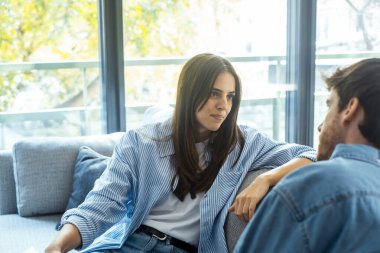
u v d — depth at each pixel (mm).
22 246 2141
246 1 3436
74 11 3006
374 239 786
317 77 3424
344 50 3359
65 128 3152
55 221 2441
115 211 1610
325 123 974
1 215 2539
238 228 1603
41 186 2486
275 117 3613
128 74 3146
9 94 3016
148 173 1676
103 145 2617
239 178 1714
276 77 3562
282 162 1733
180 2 3242
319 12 3344
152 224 1664
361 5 3242
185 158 1675
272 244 833
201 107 1641
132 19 3094
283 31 3496
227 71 1657
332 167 846
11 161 2574
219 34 3402
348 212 794
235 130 1741
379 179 850
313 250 800
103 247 1676
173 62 3279
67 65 3066
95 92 3135
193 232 1681
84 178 2375
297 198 828
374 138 896
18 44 2977
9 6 2922
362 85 900
